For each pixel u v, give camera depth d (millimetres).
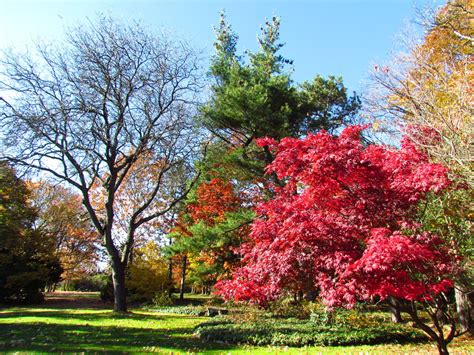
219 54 19406
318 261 5707
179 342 9453
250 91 15203
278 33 19812
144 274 25141
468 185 7199
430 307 6367
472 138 8375
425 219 6875
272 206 7195
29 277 22156
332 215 6285
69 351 7660
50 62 16141
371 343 9594
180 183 21797
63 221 31938
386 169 6043
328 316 11914
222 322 12586
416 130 8547
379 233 5223
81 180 17281
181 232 22516
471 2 12289
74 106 16344
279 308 14484
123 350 7973
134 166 26297
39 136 15547
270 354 8031
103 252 34219
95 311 17547
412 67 13422
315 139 6430
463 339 10203
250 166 16781
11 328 11203
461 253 6844
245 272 6902
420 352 8320
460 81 10602
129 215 28219
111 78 16828
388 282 5047
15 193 23547
